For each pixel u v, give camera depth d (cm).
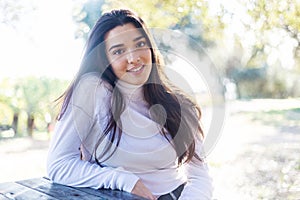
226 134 525
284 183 387
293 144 491
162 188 140
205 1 454
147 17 422
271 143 495
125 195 126
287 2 472
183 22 444
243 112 639
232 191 352
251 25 489
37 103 546
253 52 605
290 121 598
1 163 424
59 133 138
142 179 136
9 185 141
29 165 416
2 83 546
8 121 557
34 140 536
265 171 407
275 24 484
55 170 138
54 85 515
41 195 128
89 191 131
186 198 141
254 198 341
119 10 132
